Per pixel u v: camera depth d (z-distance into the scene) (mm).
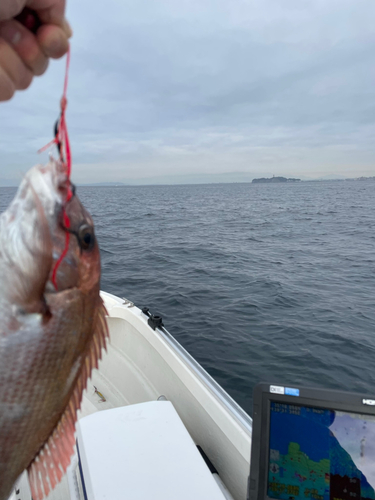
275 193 94125
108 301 4277
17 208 884
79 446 2111
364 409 1726
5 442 850
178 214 34469
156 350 3424
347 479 1711
